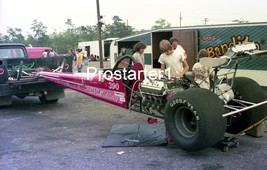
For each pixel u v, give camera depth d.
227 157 4.39
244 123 4.84
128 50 9.04
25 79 7.72
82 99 9.39
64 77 6.85
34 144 5.25
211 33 9.98
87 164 4.30
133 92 5.32
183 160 4.33
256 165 4.10
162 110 4.96
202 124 3.93
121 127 5.89
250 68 9.11
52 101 8.94
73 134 5.78
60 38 81.44
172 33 11.17
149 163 4.26
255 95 4.77
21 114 7.61
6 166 4.30
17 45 9.44
